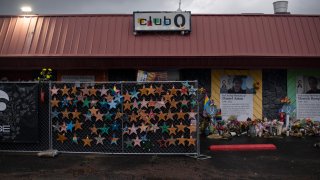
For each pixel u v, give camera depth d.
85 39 14.17
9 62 14.11
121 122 9.84
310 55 13.53
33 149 10.07
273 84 14.17
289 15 14.65
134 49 13.83
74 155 9.84
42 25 14.67
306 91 14.20
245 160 9.52
